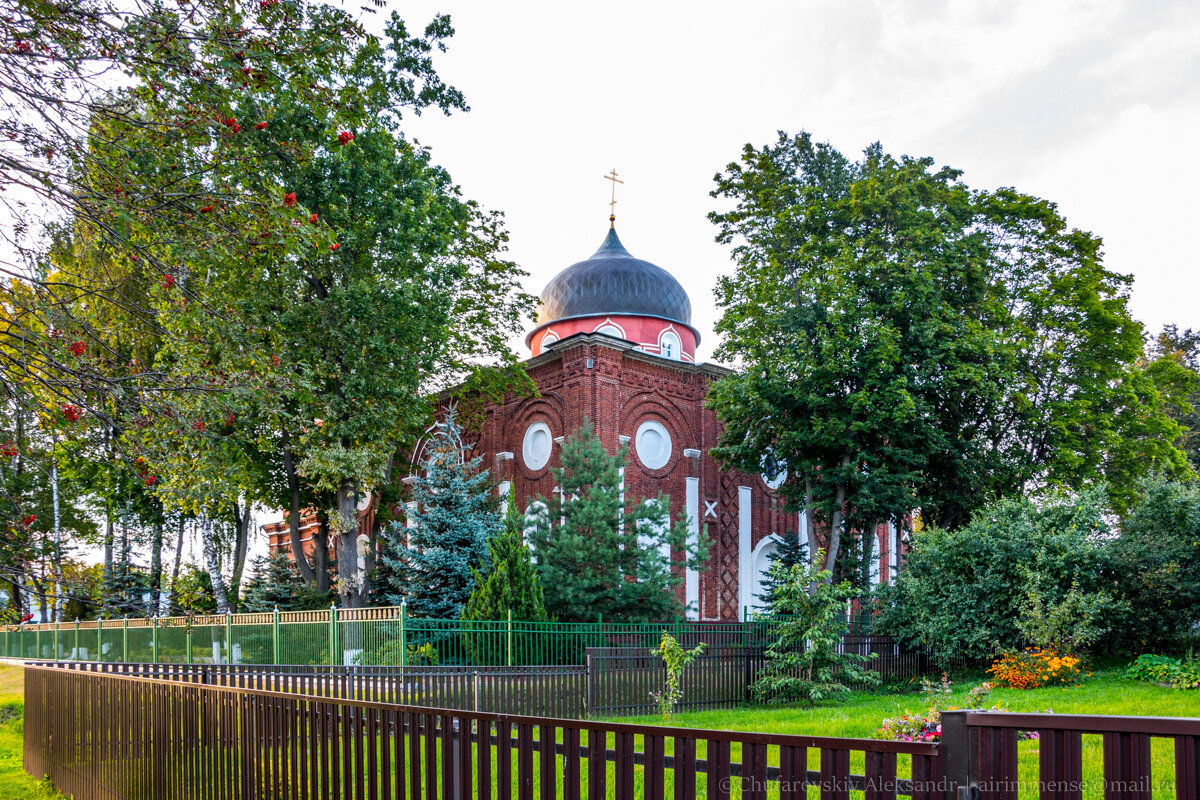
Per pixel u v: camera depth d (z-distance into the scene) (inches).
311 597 1175.6
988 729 134.4
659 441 1390.3
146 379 317.1
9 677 1058.1
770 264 1117.7
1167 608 745.6
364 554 1187.9
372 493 1459.2
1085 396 1186.6
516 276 1289.4
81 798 405.7
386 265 990.4
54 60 279.1
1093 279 1195.3
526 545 910.4
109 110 286.8
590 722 180.7
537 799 311.1
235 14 311.3
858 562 1151.0
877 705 668.1
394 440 1119.6
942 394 1066.1
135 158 313.9
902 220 1063.0
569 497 1099.9
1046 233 1214.9
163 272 319.0
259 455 1152.2
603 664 633.6
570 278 1637.6
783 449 1093.1
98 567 330.6
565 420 1322.6
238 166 325.7
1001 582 786.2
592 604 1003.9
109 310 370.9
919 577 869.2
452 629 756.0
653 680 665.0
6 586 307.3
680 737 165.9
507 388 1358.3
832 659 737.6
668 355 1617.9
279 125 599.2
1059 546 764.6
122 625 1115.3
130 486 987.3
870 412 1021.8
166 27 291.9
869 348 1032.8
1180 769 120.2
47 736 458.0
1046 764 130.0
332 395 986.7
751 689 748.0
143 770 348.2
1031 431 1186.0
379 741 229.6
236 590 1370.6
